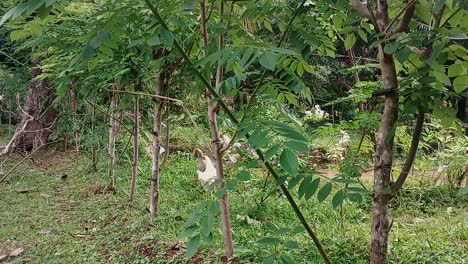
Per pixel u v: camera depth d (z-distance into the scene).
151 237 3.37
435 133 5.25
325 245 3.34
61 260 3.11
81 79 3.87
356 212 4.35
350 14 2.01
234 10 2.31
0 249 3.32
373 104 2.85
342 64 8.37
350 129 3.26
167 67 2.90
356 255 3.17
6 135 8.12
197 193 4.77
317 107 6.23
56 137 6.09
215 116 2.10
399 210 4.71
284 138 1.25
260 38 2.06
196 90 2.09
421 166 5.25
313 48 2.12
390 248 3.30
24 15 1.21
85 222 3.90
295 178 1.40
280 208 4.24
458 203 5.00
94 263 3.06
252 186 4.85
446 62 1.69
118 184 5.01
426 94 1.55
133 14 1.58
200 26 2.13
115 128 5.04
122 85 3.63
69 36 2.61
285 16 2.33
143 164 5.73
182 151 6.70
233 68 1.81
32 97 6.28
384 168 1.57
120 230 3.64
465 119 5.52
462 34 1.38
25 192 4.82
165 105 4.15
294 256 3.04
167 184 5.04
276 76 2.18
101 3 2.62
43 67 3.33
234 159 4.21
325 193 1.36
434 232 3.90
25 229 3.72
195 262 2.93
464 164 5.24
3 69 5.60
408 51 1.36
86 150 6.45
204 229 1.28
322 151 5.83
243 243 3.33
